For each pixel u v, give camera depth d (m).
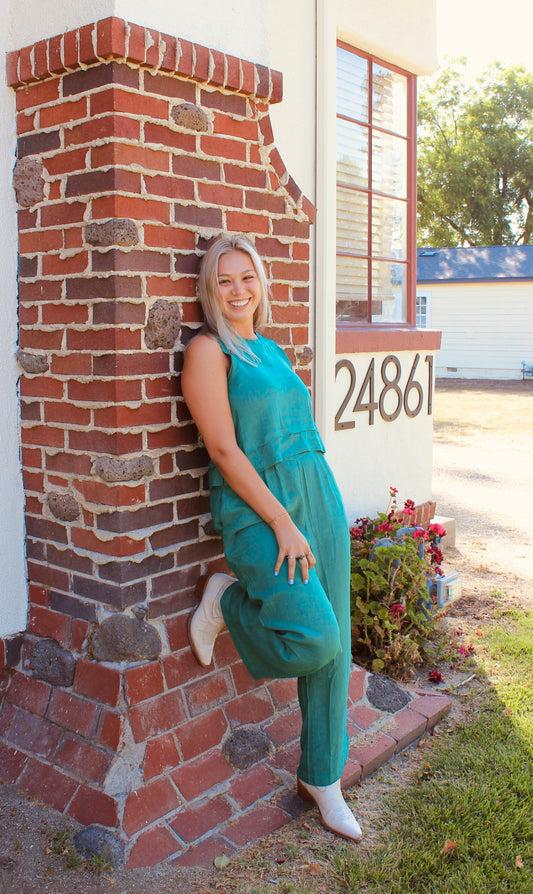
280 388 2.51
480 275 23.23
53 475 2.70
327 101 4.22
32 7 2.58
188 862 2.38
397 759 3.06
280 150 4.05
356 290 5.16
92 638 2.61
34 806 2.56
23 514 2.83
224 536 2.50
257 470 2.46
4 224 2.68
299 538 2.37
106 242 2.39
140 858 2.35
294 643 2.32
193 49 2.53
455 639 4.18
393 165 5.45
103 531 2.55
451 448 11.33
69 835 2.43
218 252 2.52
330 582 2.59
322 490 2.58
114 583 2.54
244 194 2.84
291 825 2.61
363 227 5.17
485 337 23.55
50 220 2.58
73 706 2.63
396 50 5.03
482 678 3.75
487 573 5.40
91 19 2.40
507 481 8.98
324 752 2.59
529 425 13.68
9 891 2.22
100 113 2.39
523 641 4.16
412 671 3.68
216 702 2.80
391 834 2.59
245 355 2.50
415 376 5.41
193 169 2.62
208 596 2.68
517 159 33.66
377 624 3.75
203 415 2.42
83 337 2.51
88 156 2.43
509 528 6.79
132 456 2.49
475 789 2.83
